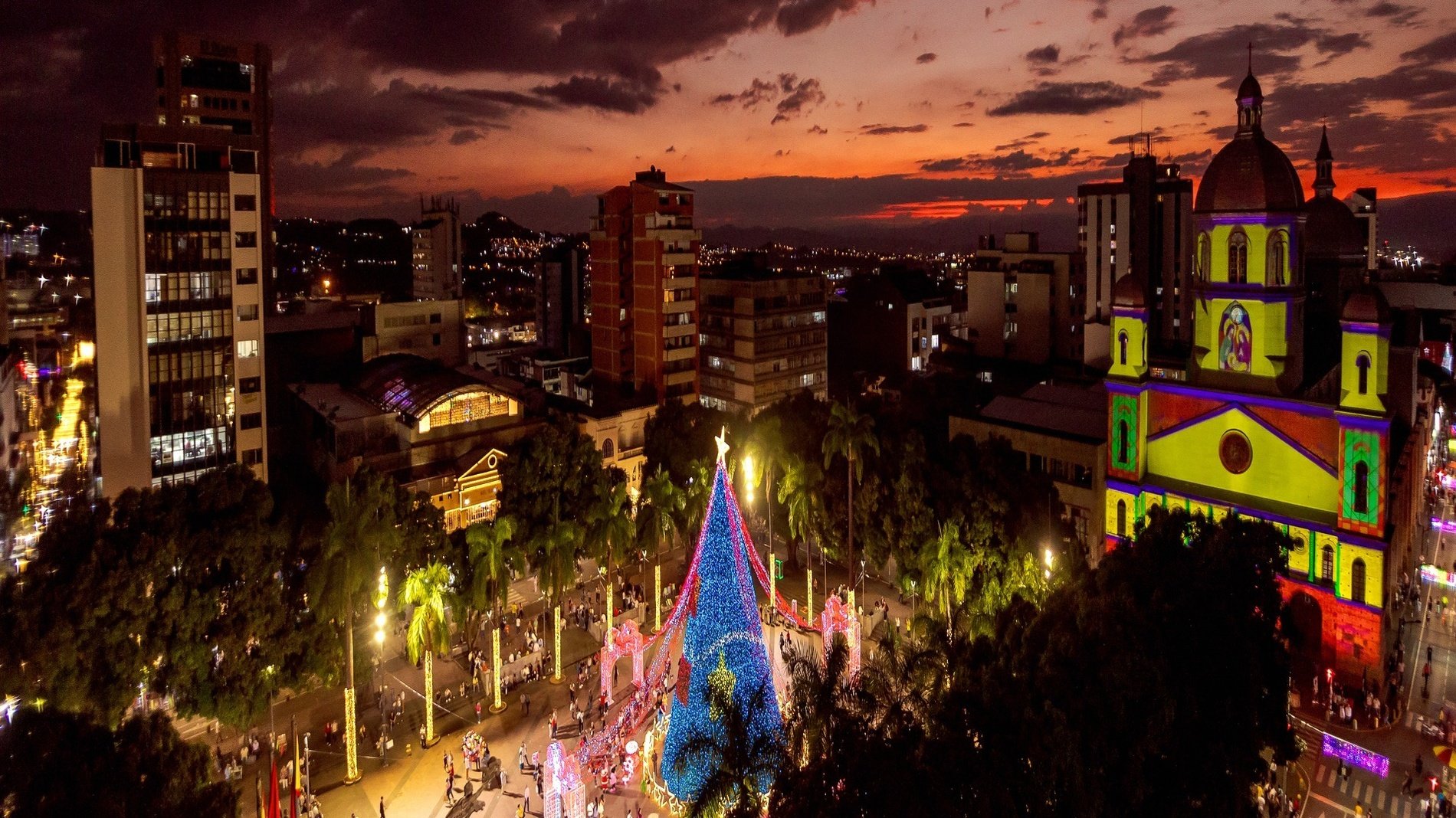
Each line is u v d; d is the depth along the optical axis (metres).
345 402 81.19
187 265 68.50
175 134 69.62
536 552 60.28
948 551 54.34
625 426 88.31
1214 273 61.25
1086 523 67.62
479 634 63.62
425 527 55.72
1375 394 52.06
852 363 139.50
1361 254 78.50
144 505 46.66
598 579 74.69
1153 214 115.00
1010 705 32.28
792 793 29.30
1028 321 124.69
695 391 101.12
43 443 97.19
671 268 97.00
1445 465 96.00
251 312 72.56
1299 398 56.62
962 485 60.09
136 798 27.44
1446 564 73.69
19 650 39.50
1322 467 55.53
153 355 67.38
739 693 41.66
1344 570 53.88
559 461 64.06
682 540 81.69
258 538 47.16
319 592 45.97
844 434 63.81
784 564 79.56
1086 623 35.31
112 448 66.38
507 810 44.31
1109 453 66.25
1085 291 121.62
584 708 54.16
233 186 70.62
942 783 28.17
